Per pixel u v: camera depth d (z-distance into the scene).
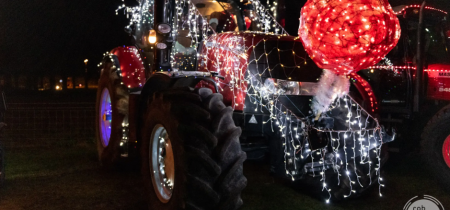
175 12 4.35
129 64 4.42
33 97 20.23
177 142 2.71
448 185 4.32
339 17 2.46
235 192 2.68
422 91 5.27
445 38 5.25
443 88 5.20
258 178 4.64
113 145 4.39
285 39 3.64
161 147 3.28
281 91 3.52
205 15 4.65
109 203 3.70
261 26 4.93
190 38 4.30
